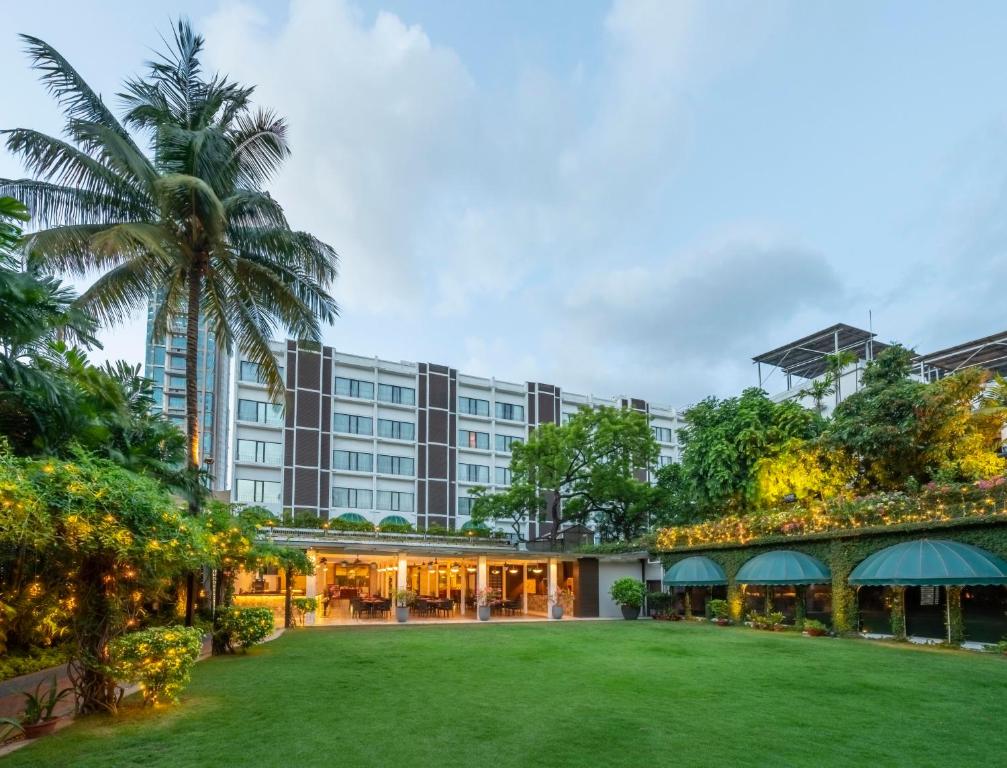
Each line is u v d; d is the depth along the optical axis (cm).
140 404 1631
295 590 3212
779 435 3152
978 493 1920
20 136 1574
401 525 4406
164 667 964
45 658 1061
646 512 4025
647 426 3866
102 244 1462
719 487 3247
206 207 1691
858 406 2934
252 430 4906
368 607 2981
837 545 2302
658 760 755
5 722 790
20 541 764
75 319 1234
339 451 5228
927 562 1873
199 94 1897
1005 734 889
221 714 955
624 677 1318
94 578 921
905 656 1697
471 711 992
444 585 4050
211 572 1855
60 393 1096
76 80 1639
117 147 1572
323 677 1298
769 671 1413
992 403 2650
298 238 1998
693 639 2095
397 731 869
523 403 6203
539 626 2630
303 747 790
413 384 5684
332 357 5291
